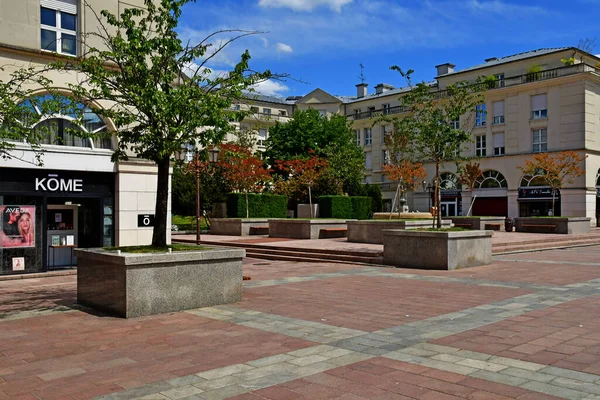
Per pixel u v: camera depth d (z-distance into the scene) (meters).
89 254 8.61
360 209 33.41
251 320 7.48
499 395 4.30
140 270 7.86
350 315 7.76
